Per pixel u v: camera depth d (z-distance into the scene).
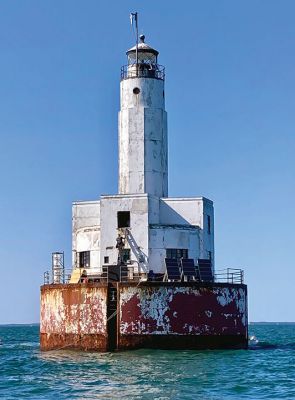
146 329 54.34
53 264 63.44
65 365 49.88
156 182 63.50
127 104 64.25
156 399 36.53
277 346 76.06
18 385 42.16
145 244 59.53
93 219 64.12
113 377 43.66
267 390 39.72
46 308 60.09
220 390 39.44
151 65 65.25
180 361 50.03
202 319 55.00
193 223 61.88
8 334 166.75
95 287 55.66
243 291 58.44
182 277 56.16
